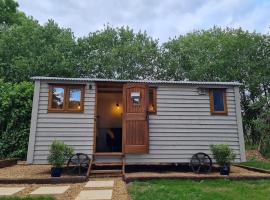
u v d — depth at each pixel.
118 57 20.72
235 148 8.96
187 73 20.55
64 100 8.84
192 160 8.65
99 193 5.59
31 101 11.60
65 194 5.56
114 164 8.41
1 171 8.34
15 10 24.08
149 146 8.72
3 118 11.32
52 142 8.13
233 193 5.57
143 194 5.38
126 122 8.72
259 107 16.06
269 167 9.60
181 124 8.98
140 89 8.91
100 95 12.57
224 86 9.39
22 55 18.38
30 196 5.17
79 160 8.20
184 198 5.07
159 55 21.61
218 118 9.14
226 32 20.53
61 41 19.55
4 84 12.30
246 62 17.83
